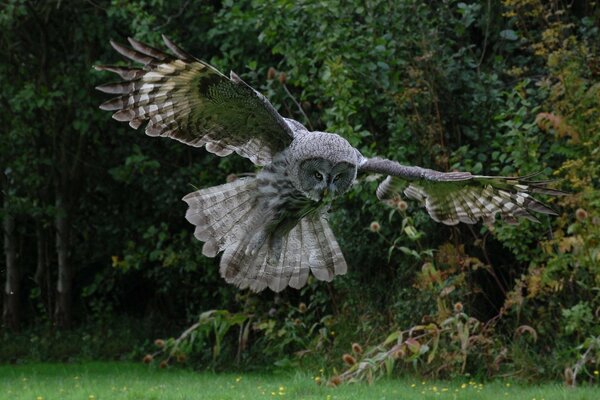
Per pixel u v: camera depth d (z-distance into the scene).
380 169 8.77
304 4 15.85
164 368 17.58
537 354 14.45
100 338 20.27
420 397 12.20
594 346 13.18
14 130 19.30
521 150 14.46
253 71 16.81
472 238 16.16
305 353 16.08
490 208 9.48
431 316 14.73
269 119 8.09
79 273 22.44
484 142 15.91
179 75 7.67
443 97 15.95
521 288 14.41
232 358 18.06
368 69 15.77
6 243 21.59
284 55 16.83
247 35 17.53
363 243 16.16
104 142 20.59
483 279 16.33
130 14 18.23
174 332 20.72
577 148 14.29
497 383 13.61
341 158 8.33
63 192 20.64
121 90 7.70
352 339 15.66
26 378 15.72
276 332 17.36
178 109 7.96
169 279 19.70
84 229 21.66
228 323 16.89
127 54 7.50
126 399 12.27
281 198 8.55
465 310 15.41
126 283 22.06
